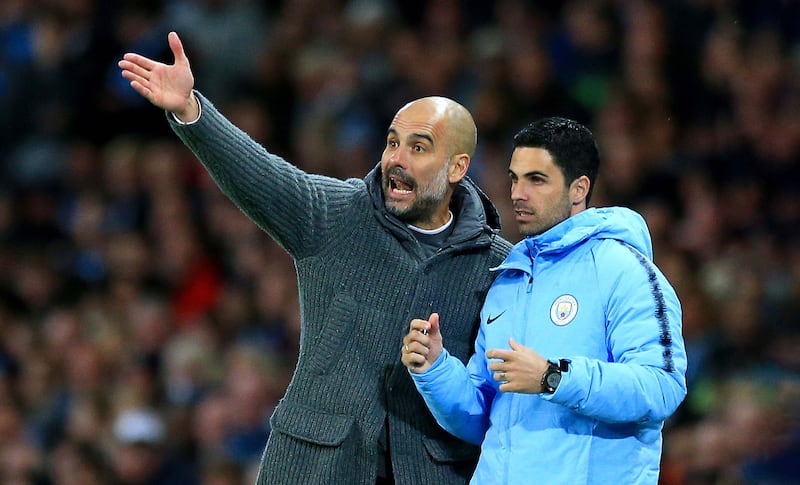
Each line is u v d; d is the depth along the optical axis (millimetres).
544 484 18484
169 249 45750
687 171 40750
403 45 47594
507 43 45969
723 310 36156
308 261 20750
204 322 42125
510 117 43688
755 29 43719
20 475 39562
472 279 21031
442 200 20938
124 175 49094
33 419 42062
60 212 50375
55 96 52250
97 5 53156
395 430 20625
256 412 37250
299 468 20297
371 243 20750
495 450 19094
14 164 51531
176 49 19500
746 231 39281
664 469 32656
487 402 19984
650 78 42938
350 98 47312
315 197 20562
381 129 46375
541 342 18891
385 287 20672
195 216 46969
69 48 52875
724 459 31516
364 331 20594
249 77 50062
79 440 39219
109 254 47000
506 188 41281
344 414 20391
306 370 20609
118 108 51219
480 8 48219
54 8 53500
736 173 40688
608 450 18469
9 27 54156
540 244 19297
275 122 49188
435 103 20812
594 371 17781
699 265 38219
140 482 37219
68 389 42000
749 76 42250
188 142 19609
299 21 50500
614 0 45219
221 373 40531
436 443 20797
